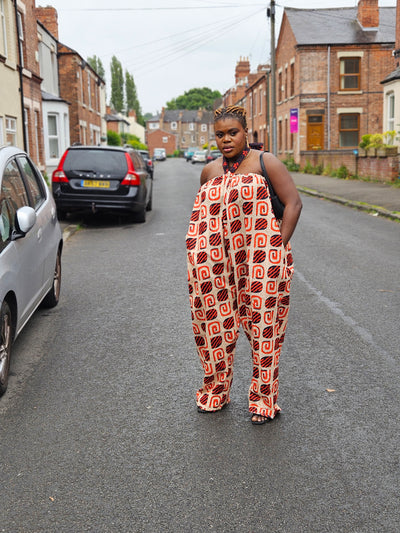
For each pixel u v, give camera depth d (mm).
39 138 22297
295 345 4930
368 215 13656
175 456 3189
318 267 7973
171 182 28469
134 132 92625
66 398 3990
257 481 2928
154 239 10695
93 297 6625
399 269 7805
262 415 3537
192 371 4418
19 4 19188
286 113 36156
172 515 2666
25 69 19672
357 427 3496
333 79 32625
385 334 5188
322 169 27859
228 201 3242
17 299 4344
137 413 3734
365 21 33719
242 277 3377
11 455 3238
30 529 2590
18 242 4566
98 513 2695
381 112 32969
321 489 2850
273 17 27547
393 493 2814
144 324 5590
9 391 4125
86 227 12617
